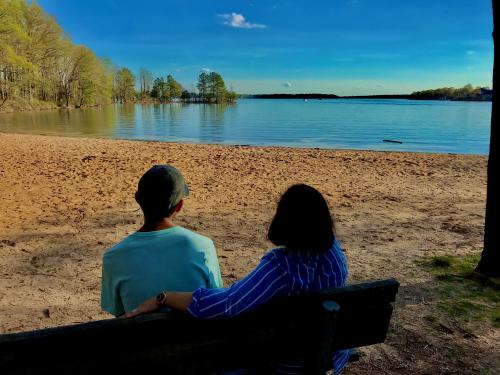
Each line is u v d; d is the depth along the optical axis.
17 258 5.40
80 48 96.25
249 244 6.02
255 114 80.69
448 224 7.00
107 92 114.94
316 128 42.72
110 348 1.58
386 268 5.04
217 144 23.41
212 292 1.71
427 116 72.94
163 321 1.60
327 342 1.80
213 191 9.47
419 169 13.17
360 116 73.62
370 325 1.98
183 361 1.70
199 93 185.12
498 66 4.16
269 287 1.78
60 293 4.48
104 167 12.44
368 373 3.07
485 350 3.32
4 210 7.58
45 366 1.52
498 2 4.04
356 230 6.68
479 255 5.39
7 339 1.42
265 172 12.21
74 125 40.84
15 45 55.78
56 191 9.17
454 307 3.99
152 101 172.50
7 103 71.06
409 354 3.30
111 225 6.83
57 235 6.30
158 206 2.00
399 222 7.15
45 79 81.62
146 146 19.34
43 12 66.25
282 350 1.83
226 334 1.73
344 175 11.91
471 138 31.50
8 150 15.88
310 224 1.84
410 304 4.08
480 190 9.96
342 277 2.00
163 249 1.96
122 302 2.02
